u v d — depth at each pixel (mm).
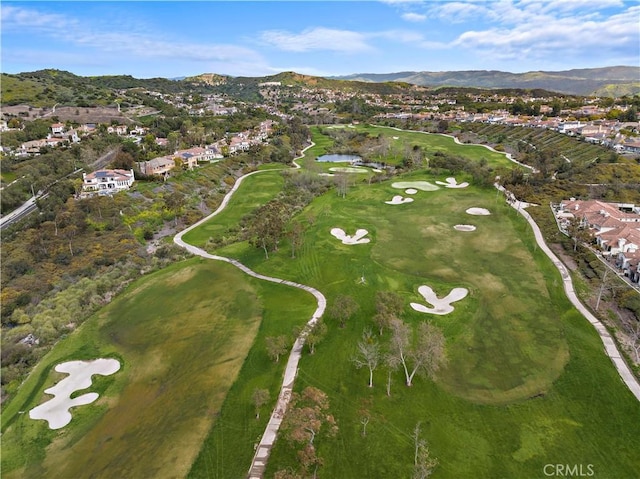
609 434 37844
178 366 51344
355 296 62500
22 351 55656
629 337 51000
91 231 93188
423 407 41719
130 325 61312
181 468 36906
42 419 44750
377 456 36500
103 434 42156
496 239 81688
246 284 70000
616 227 78688
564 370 46000
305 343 52375
